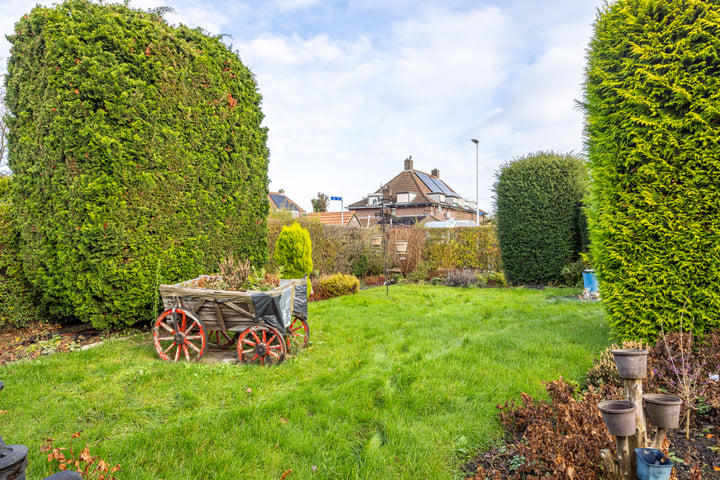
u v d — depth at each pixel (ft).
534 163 36.91
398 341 17.37
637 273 13.33
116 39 16.33
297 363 14.51
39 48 16.57
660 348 11.82
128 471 7.53
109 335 18.29
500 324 20.61
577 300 27.17
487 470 7.97
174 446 8.50
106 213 16.14
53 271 16.98
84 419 10.04
